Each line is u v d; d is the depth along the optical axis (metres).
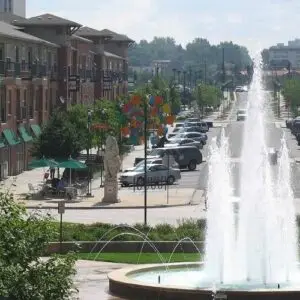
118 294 35.56
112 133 93.94
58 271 24.25
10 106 90.25
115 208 66.06
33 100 100.31
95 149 110.00
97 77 140.25
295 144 122.12
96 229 50.22
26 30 114.44
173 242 47.72
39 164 74.38
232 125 163.00
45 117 105.88
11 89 90.38
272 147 110.38
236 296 32.41
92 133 90.94
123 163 100.62
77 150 78.75
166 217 60.88
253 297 32.44
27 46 99.06
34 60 101.62
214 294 31.75
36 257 24.17
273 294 32.59
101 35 143.50
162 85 176.25
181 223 54.03
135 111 82.81
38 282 23.81
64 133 77.94
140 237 48.75
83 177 82.19
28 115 98.12
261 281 37.47
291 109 191.25
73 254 24.95
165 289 33.75
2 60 89.00
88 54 134.88
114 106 101.94
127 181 80.69
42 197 70.81
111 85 146.12
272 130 149.12
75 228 50.03
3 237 23.75
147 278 37.91
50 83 108.88
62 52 114.62
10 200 24.75
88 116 87.25
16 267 23.53
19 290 23.38
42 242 24.39
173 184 83.50
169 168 83.19
